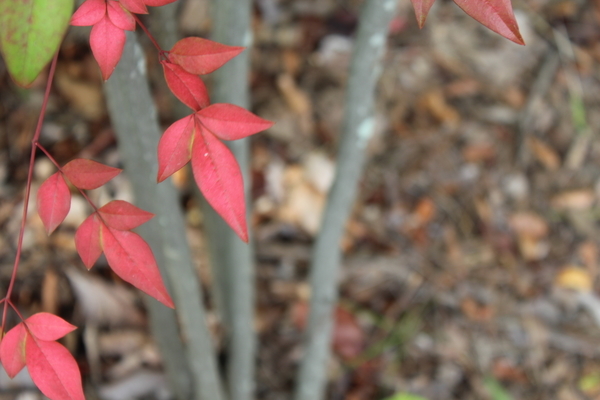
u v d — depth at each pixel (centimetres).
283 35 189
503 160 181
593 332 157
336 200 97
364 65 79
